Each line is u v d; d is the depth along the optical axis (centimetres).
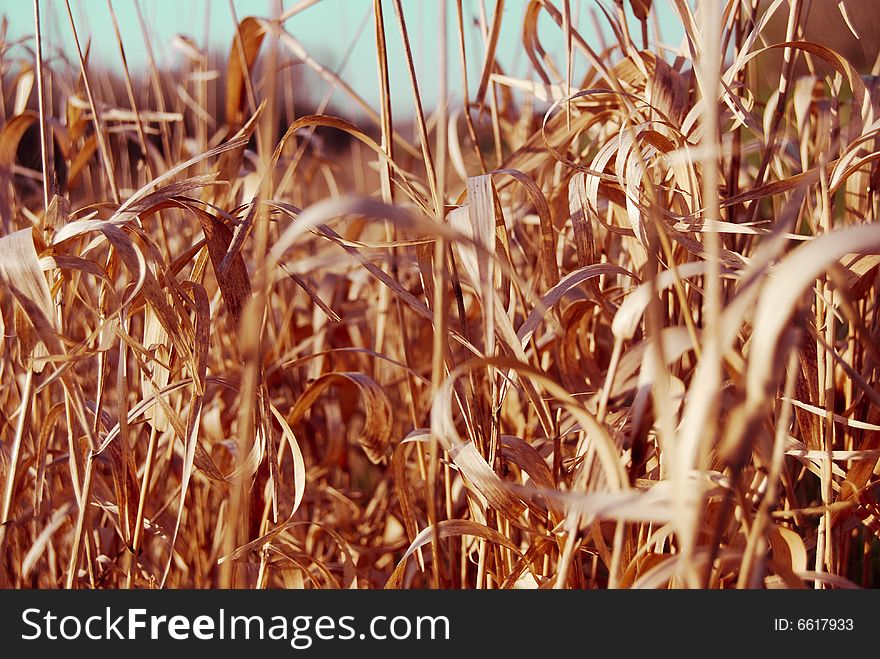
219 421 128
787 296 38
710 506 77
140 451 125
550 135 117
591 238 87
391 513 143
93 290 126
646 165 89
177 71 177
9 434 115
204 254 89
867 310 105
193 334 85
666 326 95
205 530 130
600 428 55
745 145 106
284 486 112
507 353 78
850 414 93
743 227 74
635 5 107
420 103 81
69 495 109
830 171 84
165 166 154
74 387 91
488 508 90
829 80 107
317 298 82
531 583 88
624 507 49
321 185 215
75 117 142
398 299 114
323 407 167
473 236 72
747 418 40
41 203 162
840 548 99
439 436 62
